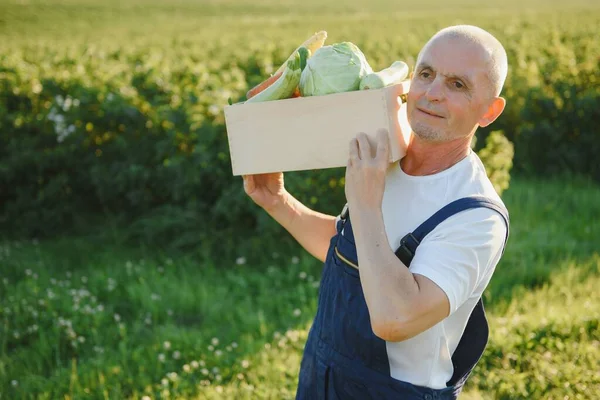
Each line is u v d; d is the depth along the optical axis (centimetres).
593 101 775
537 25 2144
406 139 192
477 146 800
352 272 189
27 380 391
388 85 188
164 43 1917
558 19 2656
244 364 395
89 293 516
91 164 655
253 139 201
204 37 2209
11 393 384
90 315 480
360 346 186
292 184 541
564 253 562
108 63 907
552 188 734
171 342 437
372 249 166
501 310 461
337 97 189
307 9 4212
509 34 1619
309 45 210
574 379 358
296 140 197
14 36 2591
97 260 595
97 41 2211
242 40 1875
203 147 580
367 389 187
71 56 1009
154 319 483
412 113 178
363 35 2022
